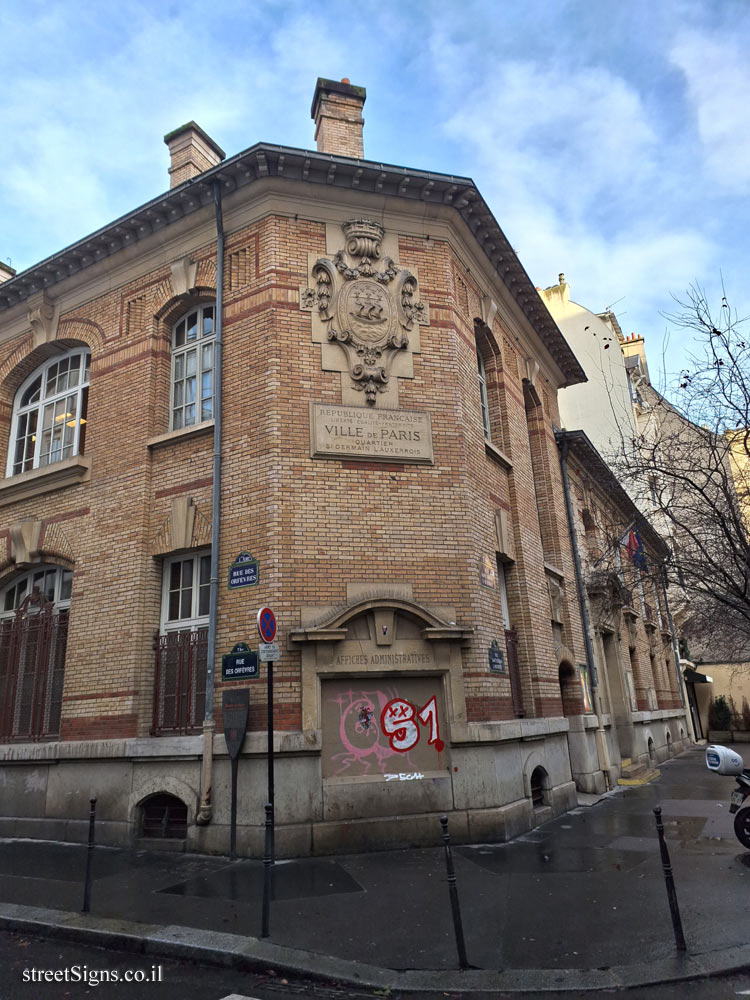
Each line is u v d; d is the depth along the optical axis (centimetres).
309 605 974
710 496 877
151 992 506
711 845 898
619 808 1265
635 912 629
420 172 1178
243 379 1092
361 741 944
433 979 509
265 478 1020
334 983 511
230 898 702
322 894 706
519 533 1352
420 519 1065
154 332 1247
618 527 1215
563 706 1535
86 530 1208
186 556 1126
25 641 1245
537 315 1644
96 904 689
